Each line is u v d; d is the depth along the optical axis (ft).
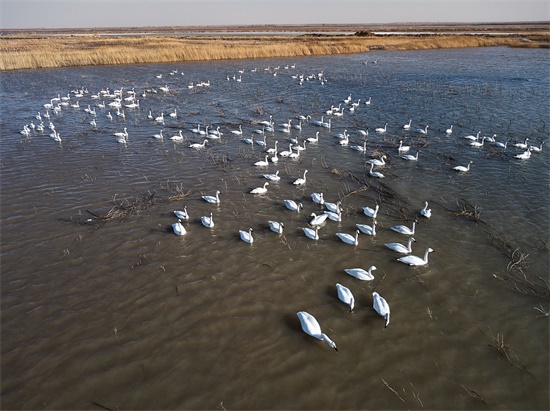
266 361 43.78
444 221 70.95
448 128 123.75
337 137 119.24
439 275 57.16
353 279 56.59
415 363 43.50
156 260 60.59
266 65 261.65
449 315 49.96
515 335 46.85
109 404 39.11
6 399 39.42
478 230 67.92
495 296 52.90
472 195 80.23
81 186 85.51
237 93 181.16
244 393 40.19
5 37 476.54
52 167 95.96
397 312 50.55
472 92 168.96
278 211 75.46
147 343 45.98
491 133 117.60
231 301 52.37
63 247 63.67
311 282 56.03
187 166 97.30
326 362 43.68
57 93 180.45
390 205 76.89
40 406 38.81
